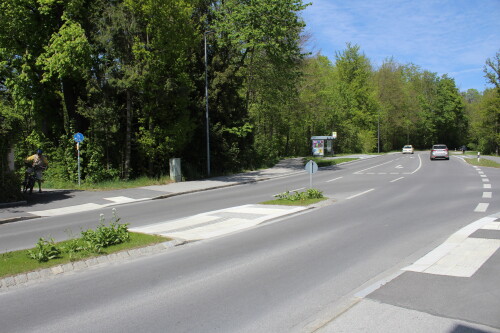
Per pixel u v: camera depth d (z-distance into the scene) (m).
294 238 8.46
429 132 93.56
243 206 13.62
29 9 19.97
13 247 8.54
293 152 57.25
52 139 22.14
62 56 18.50
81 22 20.62
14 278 5.99
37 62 19.34
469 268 5.84
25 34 20.12
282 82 31.77
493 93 56.59
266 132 45.34
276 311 4.59
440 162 38.09
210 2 27.30
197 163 26.44
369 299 4.75
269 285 5.51
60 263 6.65
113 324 4.38
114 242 7.97
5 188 15.59
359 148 68.12
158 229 10.03
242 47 27.50
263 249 7.62
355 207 12.54
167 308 4.80
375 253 6.98
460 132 93.62
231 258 7.05
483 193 14.84
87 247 7.48
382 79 78.94
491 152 61.84
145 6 19.38
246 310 4.64
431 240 7.79
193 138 25.98
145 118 21.48
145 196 17.47
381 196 15.05
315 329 4.02
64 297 5.33
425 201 13.33
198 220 11.21
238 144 29.84
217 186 21.11
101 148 21.03
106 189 19.34
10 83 20.34
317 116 50.94
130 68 20.06
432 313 4.29
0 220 12.34
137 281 5.92
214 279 5.88
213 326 4.23
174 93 21.41
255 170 30.89
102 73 20.11
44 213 13.86
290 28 28.06
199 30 25.34
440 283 5.24
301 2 26.98
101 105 20.42
